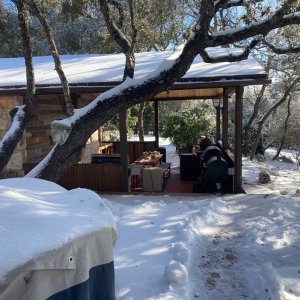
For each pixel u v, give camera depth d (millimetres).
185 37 6398
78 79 7883
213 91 11312
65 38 20266
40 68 9898
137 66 9016
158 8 8898
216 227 5570
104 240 2689
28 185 3543
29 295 2113
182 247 4461
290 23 5566
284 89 18906
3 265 1973
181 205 6652
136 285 3641
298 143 18875
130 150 13367
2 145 6180
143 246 4672
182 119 15828
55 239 2254
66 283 2328
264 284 3615
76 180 8273
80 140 5902
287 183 9219
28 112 6445
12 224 2367
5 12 19672
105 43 17562
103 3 6348
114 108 5840
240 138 7812
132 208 6441
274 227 5406
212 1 5438
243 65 8250
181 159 10188
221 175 8289
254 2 6320
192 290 3607
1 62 11781
